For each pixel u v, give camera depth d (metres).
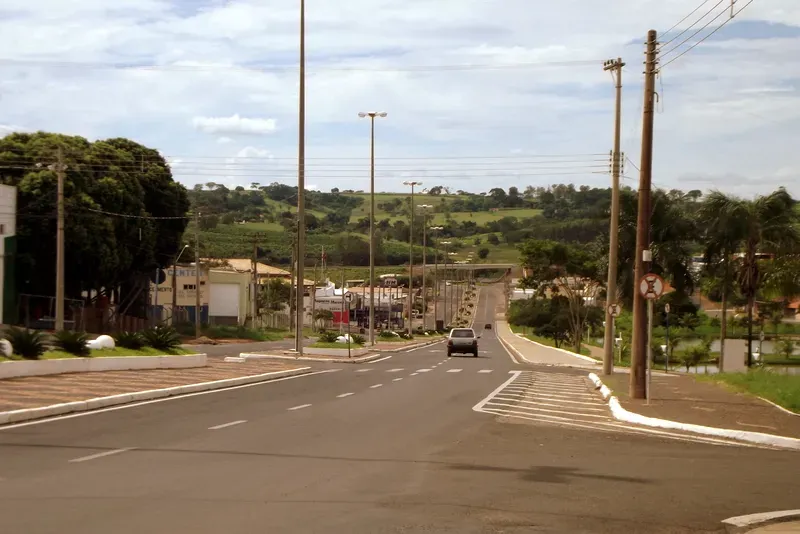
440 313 167.12
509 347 74.44
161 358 31.98
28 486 10.02
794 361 61.31
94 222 53.59
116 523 8.12
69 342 28.06
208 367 33.94
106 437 14.52
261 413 19.05
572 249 71.88
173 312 69.44
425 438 15.36
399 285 171.12
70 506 8.90
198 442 14.11
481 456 13.35
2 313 48.91
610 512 9.44
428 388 27.92
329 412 19.64
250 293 98.69
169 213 64.62
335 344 52.81
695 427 17.45
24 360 24.84
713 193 45.84
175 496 9.52
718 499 10.45
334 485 10.45
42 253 52.72
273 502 9.32
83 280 56.22
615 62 39.56
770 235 45.22
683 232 49.50
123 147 63.44
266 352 48.59
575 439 15.91
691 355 62.88
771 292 36.59
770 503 10.28
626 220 50.62
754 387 25.11
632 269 51.00
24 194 51.59
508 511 9.25
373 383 29.94
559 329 92.38
